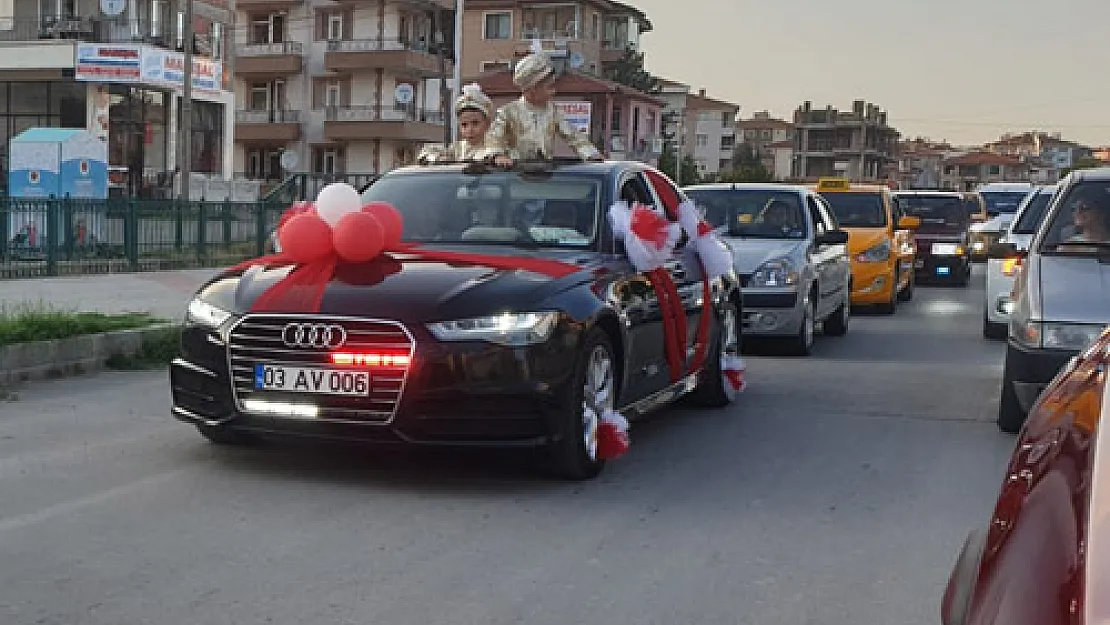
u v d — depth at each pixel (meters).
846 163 128.88
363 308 5.61
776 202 12.83
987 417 8.42
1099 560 1.81
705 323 8.01
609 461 6.66
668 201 8.12
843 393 9.50
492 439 5.62
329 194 6.40
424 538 4.99
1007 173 149.25
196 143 43.50
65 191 19.56
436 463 6.35
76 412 7.62
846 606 4.28
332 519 5.23
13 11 40.03
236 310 5.84
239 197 42.25
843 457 6.93
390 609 4.10
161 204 19.23
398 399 5.52
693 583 4.49
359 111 56.50
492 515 5.38
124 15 39.66
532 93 8.12
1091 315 7.08
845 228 17.52
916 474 6.48
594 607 4.19
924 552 4.98
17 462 6.16
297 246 6.03
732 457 6.87
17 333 8.99
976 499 5.93
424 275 5.90
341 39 57.22
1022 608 1.91
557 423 5.73
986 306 13.84
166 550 4.72
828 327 14.21
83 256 17.42
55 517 5.14
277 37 58.44
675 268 7.57
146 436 6.88
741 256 11.73
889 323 16.19
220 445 6.62
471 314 5.60
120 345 9.84
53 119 39.69
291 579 4.40
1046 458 2.38
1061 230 8.00
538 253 6.59
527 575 4.53
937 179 150.88
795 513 5.58
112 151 40.00
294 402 5.69
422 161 8.14
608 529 5.21
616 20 74.19
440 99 54.34
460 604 4.17
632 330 6.56
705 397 8.56
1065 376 2.98
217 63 43.31
